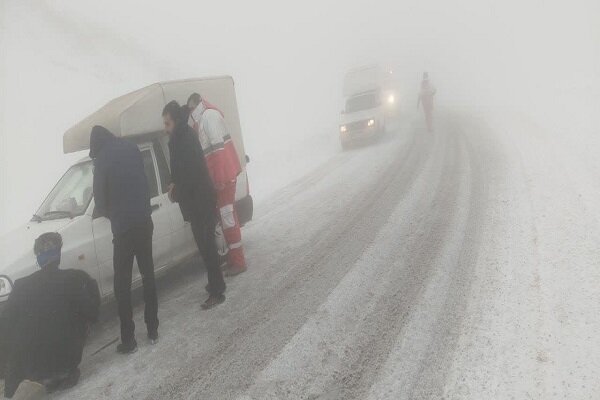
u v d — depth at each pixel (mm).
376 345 3129
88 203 4145
